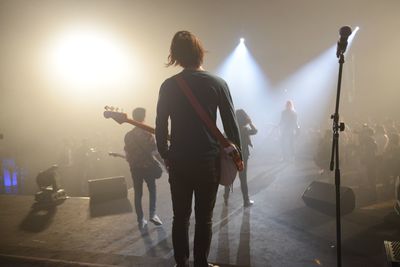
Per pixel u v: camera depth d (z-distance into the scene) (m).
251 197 6.14
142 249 3.91
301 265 3.33
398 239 3.95
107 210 5.56
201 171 1.98
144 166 4.52
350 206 4.92
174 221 2.17
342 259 3.44
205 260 2.15
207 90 1.98
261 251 3.70
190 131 1.97
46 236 4.43
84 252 3.81
